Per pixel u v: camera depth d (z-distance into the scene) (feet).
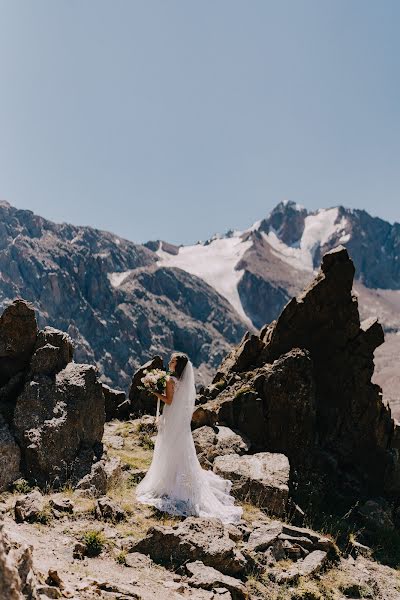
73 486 32.17
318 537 32.32
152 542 26.08
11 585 12.75
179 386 33.71
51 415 33.88
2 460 31.45
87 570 22.77
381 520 40.16
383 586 30.71
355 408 49.29
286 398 45.85
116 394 57.67
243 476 37.14
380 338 50.57
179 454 32.86
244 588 24.02
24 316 36.52
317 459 46.39
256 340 53.88
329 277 51.01
